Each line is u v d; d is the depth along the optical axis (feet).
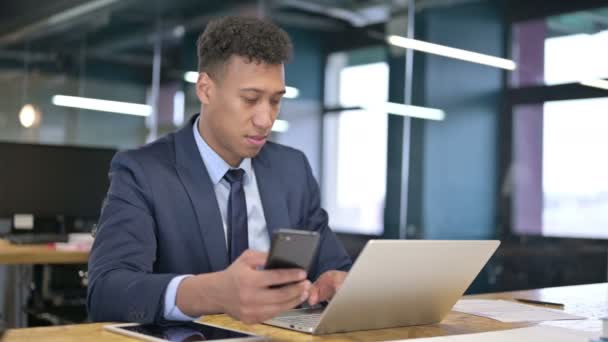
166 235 4.93
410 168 19.81
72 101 22.36
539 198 17.94
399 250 3.77
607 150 16.81
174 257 4.95
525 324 4.53
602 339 3.68
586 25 17.30
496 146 18.67
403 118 20.03
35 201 11.09
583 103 17.26
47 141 22.09
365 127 20.49
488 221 18.65
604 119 16.98
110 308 4.12
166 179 5.03
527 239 18.10
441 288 4.27
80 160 11.44
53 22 22.22
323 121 21.01
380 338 3.93
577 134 17.34
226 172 5.24
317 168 20.98
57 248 9.95
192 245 5.01
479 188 18.88
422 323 4.46
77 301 10.85
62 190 11.28
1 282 10.59
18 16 21.77
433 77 19.65
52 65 22.20
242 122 4.78
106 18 22.85
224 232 5.10
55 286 10.77
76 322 10.23
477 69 19.04
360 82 20.59
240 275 3.46
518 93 18.37
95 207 11.50
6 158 10.92
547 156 17.81
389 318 4.22
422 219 19.56
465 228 18.86
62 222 11.58
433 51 19.74
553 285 17.62
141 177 4.96
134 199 4.85
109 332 3.79
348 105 20.70
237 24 4.80
